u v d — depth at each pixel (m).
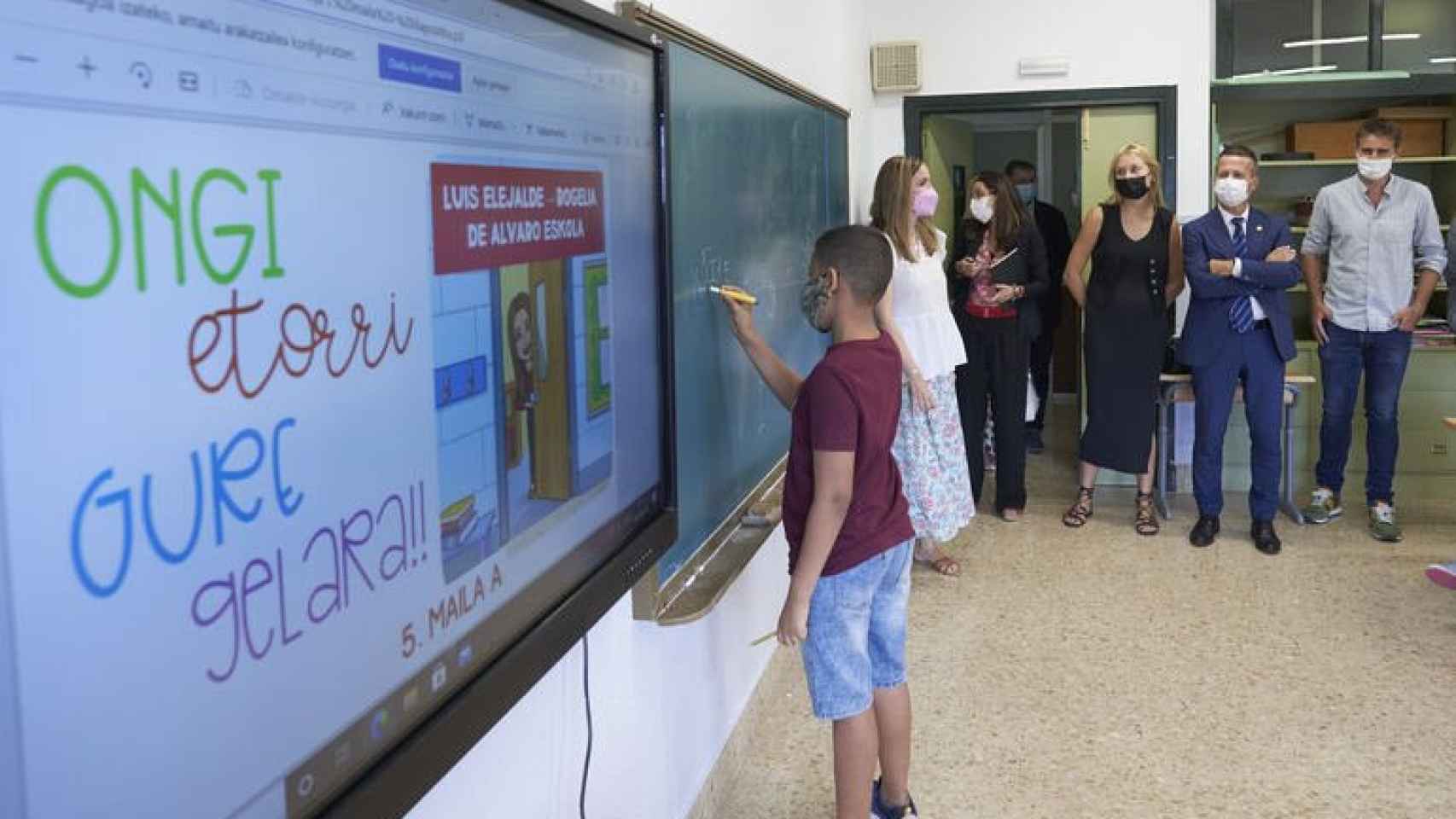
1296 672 3.68
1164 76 5.91
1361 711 3.39
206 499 0.91
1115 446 5.30
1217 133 6.43
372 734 1.15
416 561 1.23
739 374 2.96
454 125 1.31
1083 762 3.12
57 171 0.77
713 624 2.84
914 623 4.22
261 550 0.98
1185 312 6.05
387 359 1.17
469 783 1.53
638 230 1.98
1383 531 5.10
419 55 1.22
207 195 0.90
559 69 1.62
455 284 1.32
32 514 0.75
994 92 6.03
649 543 2.03
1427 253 5.08
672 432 2.14
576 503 1.71
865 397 2.30
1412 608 4.23
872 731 2.48
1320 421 5.83
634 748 2.24
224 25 0.92
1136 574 4.71
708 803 2.77
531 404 1.54
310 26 1.03
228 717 0.94
